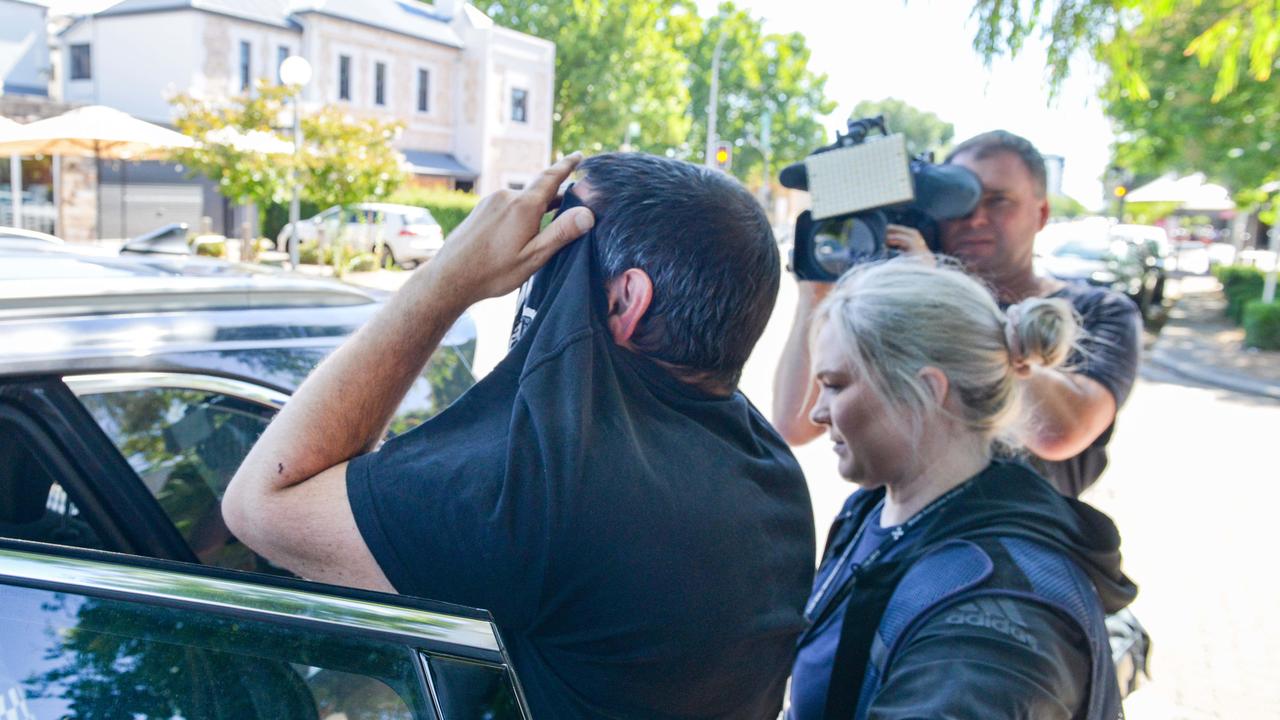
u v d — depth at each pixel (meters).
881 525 1.54
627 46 38.97
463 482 1.03
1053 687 1.13
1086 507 1.38
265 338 1.69
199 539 1.60
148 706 0.95
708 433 1.18
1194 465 7.91
